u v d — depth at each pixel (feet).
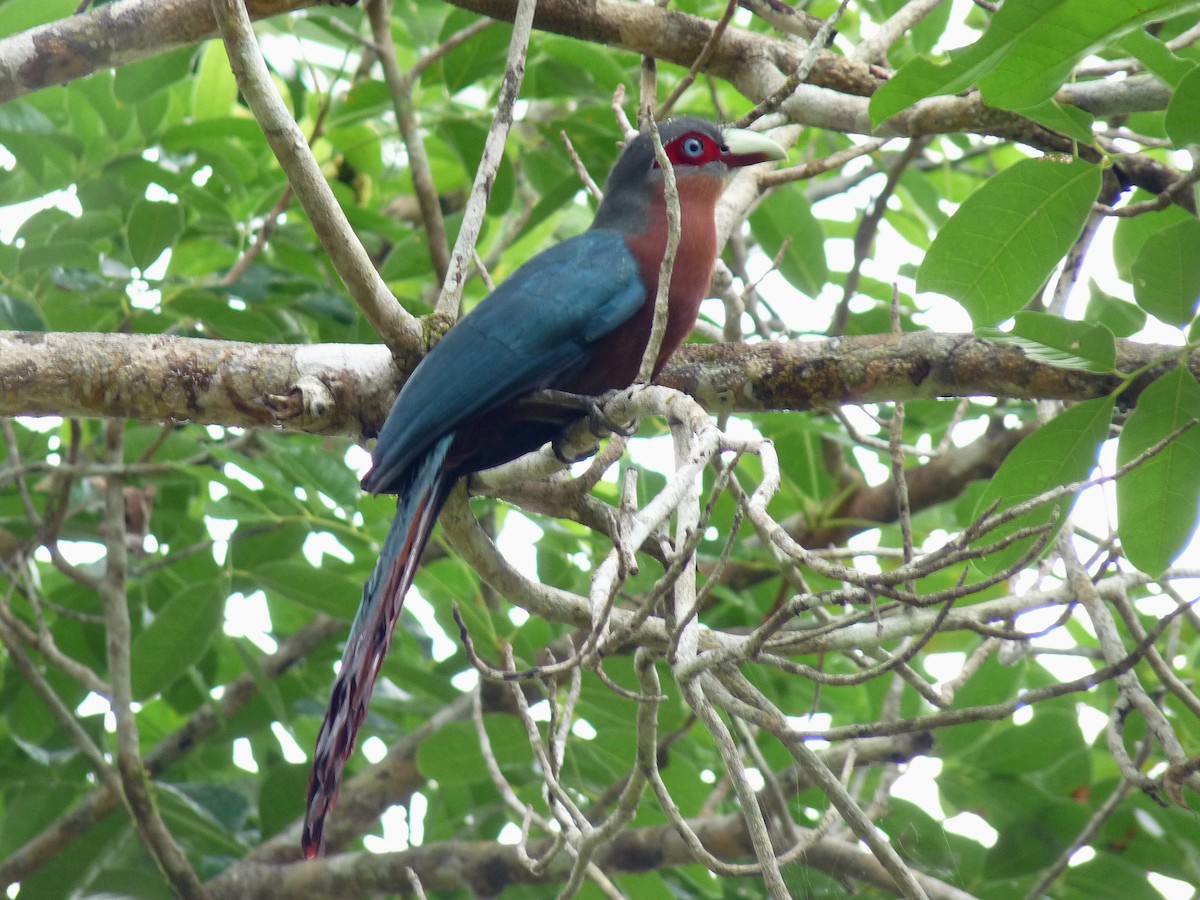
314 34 48.03
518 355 27.78
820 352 30.35
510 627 38.70
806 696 42.60
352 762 47.78
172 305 39.11
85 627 44.55
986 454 45.85
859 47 35.86
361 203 49.24
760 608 44.57
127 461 44.34
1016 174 27.43
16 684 43.70
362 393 28.40
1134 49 25.41
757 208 42.68
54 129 39.22
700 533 20.13
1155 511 27.02
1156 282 27.58
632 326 29.58
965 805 38.34
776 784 34.42
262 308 41.24
